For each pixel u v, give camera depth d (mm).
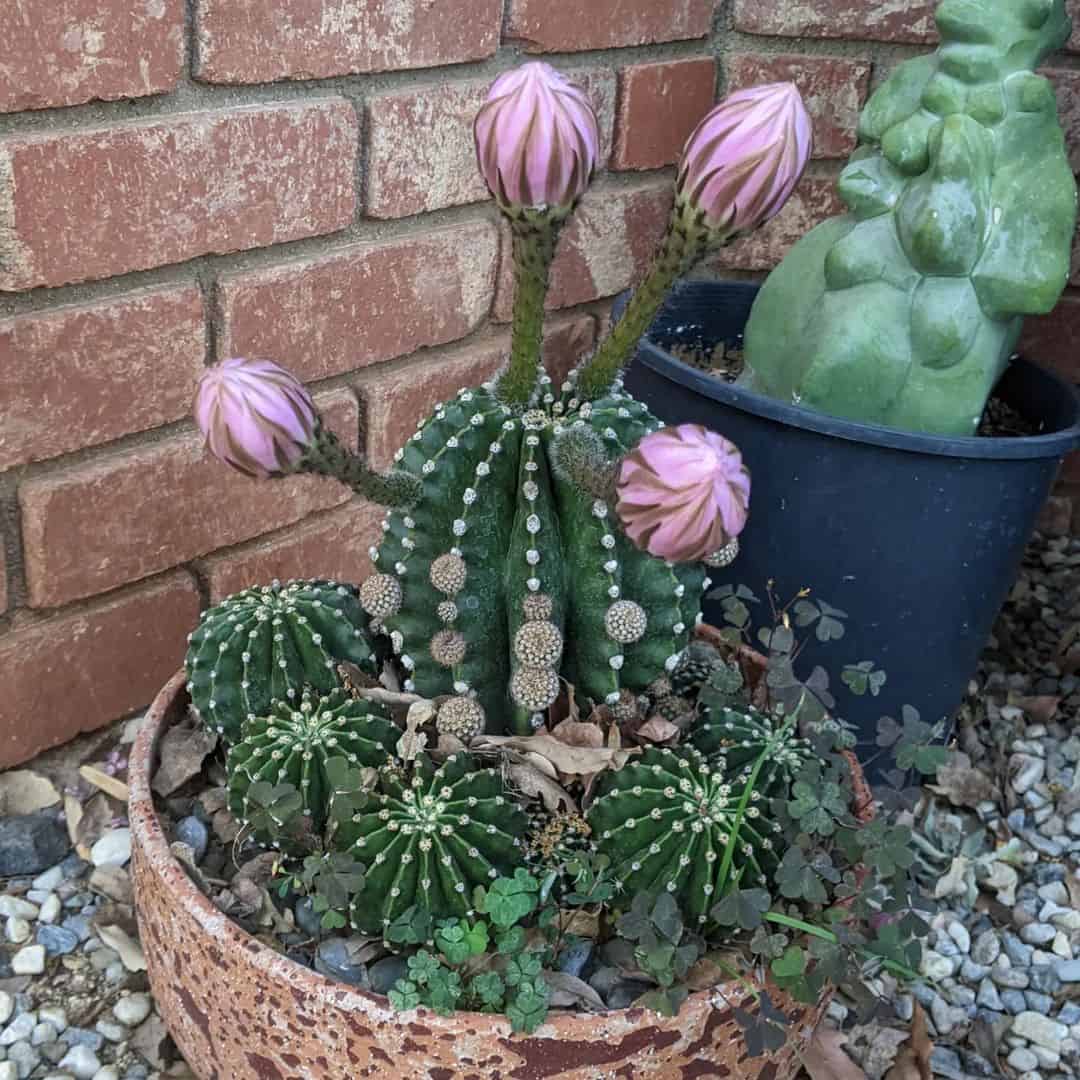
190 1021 401
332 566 646
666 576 396
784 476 573
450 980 350
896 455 547
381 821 370
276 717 401
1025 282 561
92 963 497
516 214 319
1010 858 606
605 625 391
